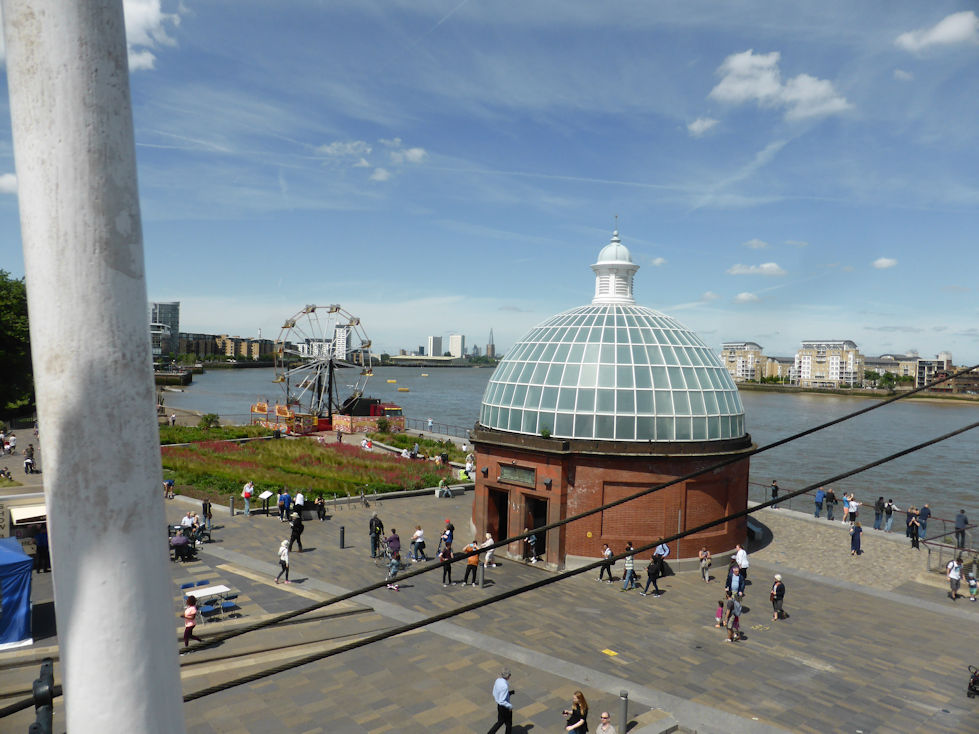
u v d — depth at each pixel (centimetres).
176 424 7956
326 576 2756
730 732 1686
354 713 1711
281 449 5888
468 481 4838
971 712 1833
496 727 1605
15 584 1956
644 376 3198
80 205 292
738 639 2283
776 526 3909
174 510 3731
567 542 3066
